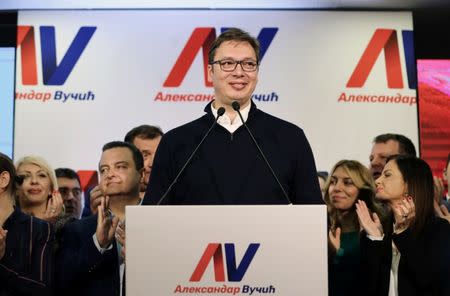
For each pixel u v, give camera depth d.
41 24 4.68
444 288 2.85
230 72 2.20
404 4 4.70
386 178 3.20
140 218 1.78
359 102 4.62
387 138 4.55
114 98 4.62
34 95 4.61
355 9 4.75
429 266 2.85
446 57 5.24
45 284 2.69
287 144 2.24
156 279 1.76
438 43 5.24
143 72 4.64
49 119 4.60
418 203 3.03
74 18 4.68
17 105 4.61
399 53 4.67
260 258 1.76
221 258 1.76
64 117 4.60
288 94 4.64
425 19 5.01
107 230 2.78
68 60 4.64
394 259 3.06
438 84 4.69
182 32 4.68
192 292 1.76
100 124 4.60
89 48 4.66
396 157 3.26
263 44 4.67
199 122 2.31
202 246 1.77
